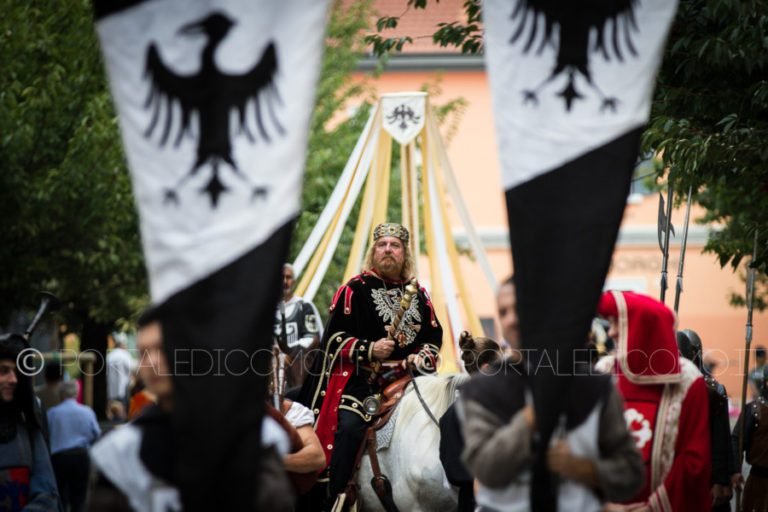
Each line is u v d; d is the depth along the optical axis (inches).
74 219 987.9
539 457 279.7
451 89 1797.5
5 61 934.4
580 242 282.0
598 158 285.0
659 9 287.9
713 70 590.9
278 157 270.1
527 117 286.8
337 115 1636.3
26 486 413.4
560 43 287.1
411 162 700.0
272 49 271.6
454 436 414.9
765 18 545.6
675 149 558.9
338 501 492.7
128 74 271.7
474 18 644.7
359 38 1272.1
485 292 1766.7
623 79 287.3
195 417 262.8
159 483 269.3
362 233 703.1
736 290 1609.3
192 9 271.0
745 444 584.4
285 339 590.9
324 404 508.4
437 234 701.9
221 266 267.4
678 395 344.5
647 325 344.2
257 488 263.9
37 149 969.5
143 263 1087.0
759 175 599.8
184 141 270.5
